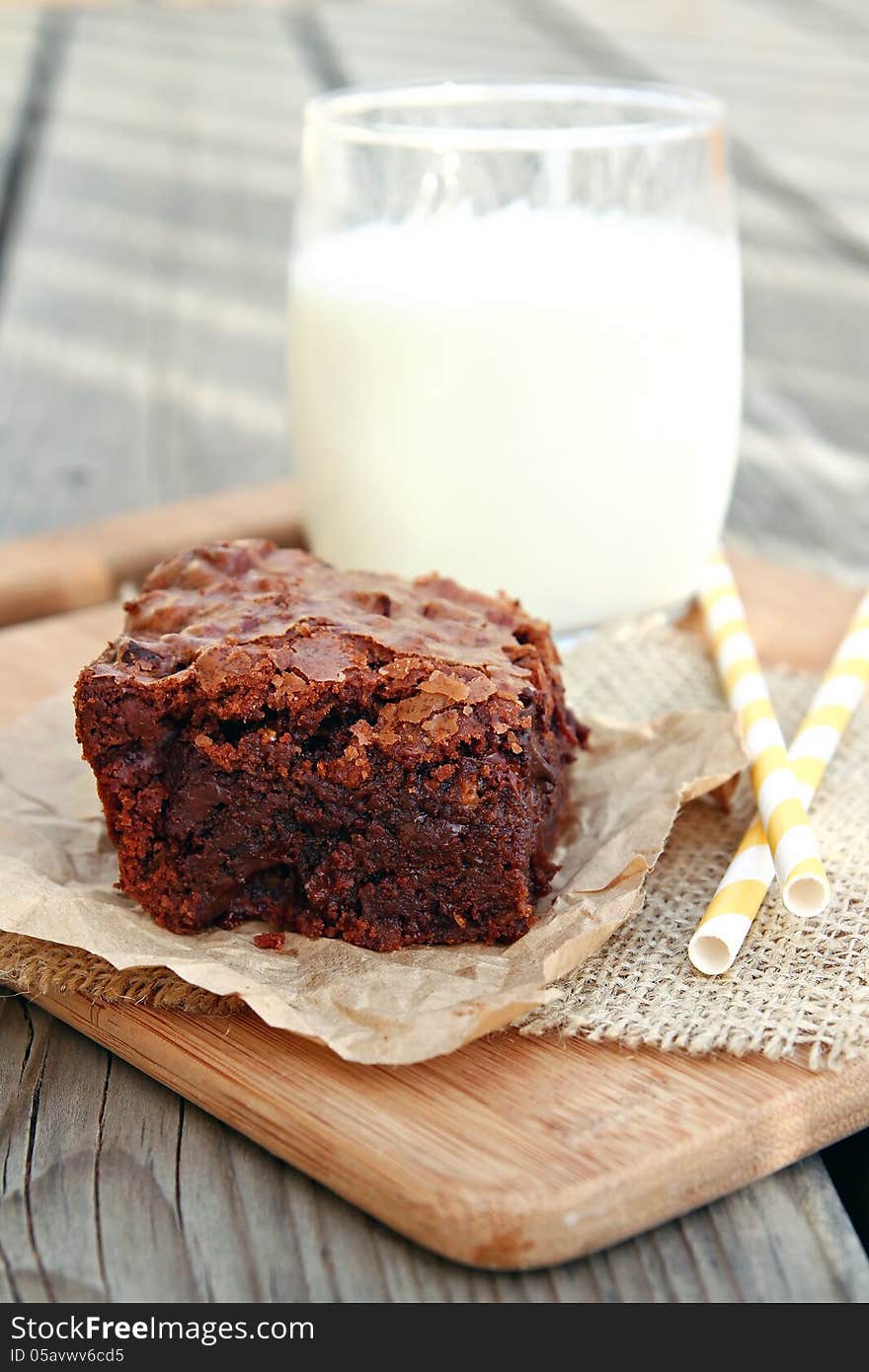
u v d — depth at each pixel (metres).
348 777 0.36
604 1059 0.33
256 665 0.36
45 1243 0.31
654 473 0.44
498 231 0.43
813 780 0.39
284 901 0.37
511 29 1.17
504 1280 0.31
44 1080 0.34
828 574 0.54
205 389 0.67
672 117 0.45
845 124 0.96
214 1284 0.31
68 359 0.69
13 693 0.44
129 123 1.01
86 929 0.35
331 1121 0.32
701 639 0.46
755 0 1.32
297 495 0.54
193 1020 0.34
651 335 0.43
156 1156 0.33
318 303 0.44
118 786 0.36
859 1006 0.34
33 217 0.85
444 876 0.36
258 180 0.91
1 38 1.21
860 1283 0.31
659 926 0.36
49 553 0.50
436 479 0.43
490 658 0.37
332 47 1.14
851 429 0.63
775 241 0.80
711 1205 0.32
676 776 0.39
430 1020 0.33
